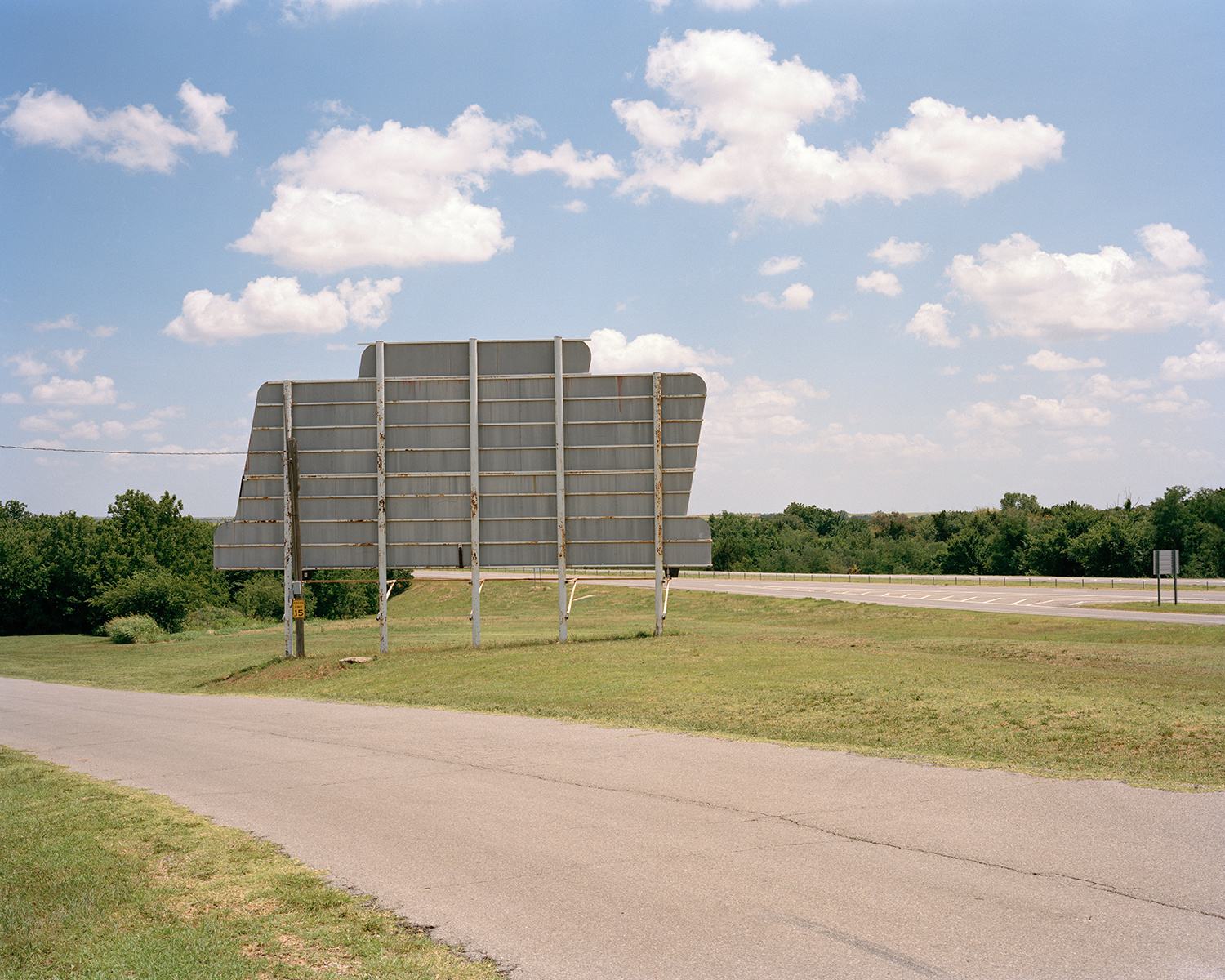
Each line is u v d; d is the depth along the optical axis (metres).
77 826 9.45
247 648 40.62
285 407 29.14
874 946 5.85
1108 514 91.50
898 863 7.42
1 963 5.92
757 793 9.91
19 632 78.12
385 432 29.20
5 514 110.81
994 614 42.38
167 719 19.00
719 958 5.75
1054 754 11.65
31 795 11.33
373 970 5.71
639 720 15.51
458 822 9.14
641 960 5.75
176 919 6.70
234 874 7.71
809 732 13.78
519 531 29.30
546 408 29.28
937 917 6.29
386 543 29.22
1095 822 8.39
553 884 7.22
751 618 51.28
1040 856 7.48
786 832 8.39
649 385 29.33
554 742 13.65
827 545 121.44
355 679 24.38
